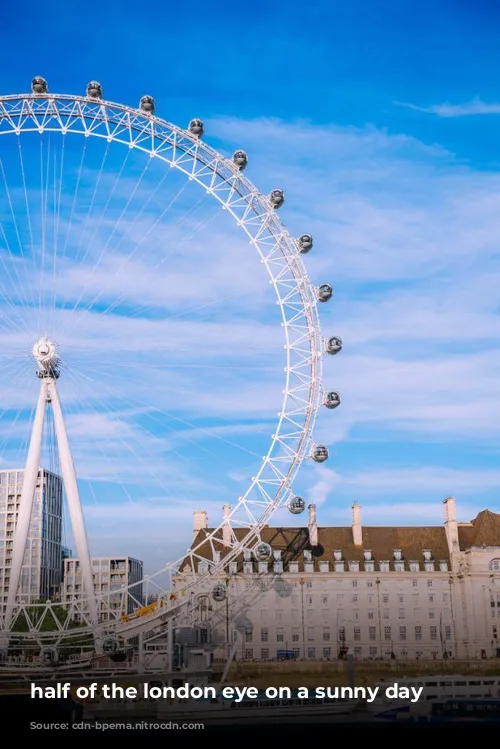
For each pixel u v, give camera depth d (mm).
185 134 116188
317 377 117250
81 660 110500
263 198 117750
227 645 151250
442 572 175875
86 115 116062
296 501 113875
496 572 171875
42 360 110500
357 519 182375
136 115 115875
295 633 170875
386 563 177000
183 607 113688
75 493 111375
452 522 180375
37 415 112125
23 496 111875
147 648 123312
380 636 172750
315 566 175750
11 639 110750
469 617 170500
